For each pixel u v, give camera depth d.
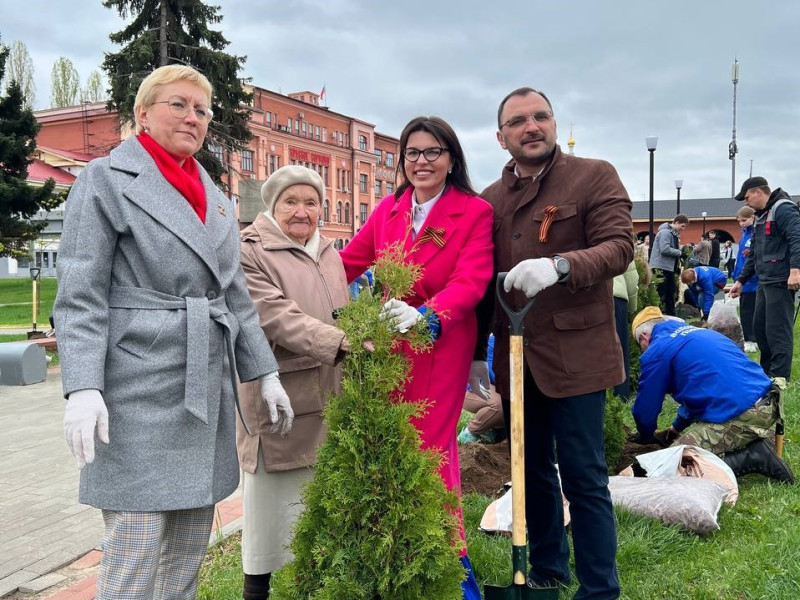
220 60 23.30
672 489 3.86
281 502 2.94
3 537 4.11
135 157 2.30
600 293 2.87
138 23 23.06
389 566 2.09
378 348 2.21
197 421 2.29
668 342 4.88
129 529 2.19
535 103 2.85
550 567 3.22
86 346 2.08
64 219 2.21
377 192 70.12
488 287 3.13
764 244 6.88
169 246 2.25
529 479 3.18
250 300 2.60
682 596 3.11
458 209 2.93
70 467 5.56
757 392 4.55
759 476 4.66
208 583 3.46
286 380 2.91
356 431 2.15
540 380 2.85
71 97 68.38
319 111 60.75
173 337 2.24
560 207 2.84
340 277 3.18
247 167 52.22
